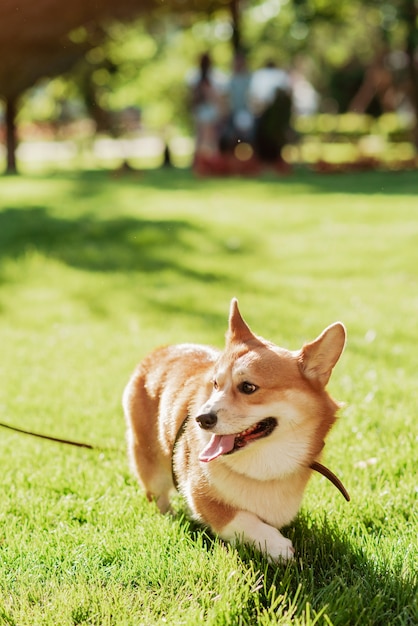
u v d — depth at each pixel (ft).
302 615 8.26
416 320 23.59
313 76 141.08
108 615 8.61
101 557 10.12
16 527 11.15
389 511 11.25
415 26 70.38
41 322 25.44
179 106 104.58
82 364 20.34
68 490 12.70
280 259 33.37
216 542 10.05
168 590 9.25
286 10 77.41
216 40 91.97
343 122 128.47
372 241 35.19
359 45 119.75
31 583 9.40
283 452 9.64
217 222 40.06
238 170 59.88
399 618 8.45
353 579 9.30
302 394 9.57
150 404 11.71
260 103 61.36
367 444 13.88
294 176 59.16
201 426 9.36
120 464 13.52
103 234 37.14
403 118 105.70
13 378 19.10
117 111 118.01
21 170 75.66
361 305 25.64
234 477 9.75
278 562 9.45
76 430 15.44
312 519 10.88
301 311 25.05
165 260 33.14
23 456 14.03
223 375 9.66
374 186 51.21
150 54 87.35
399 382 17.47
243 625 8.43
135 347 21.72
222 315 25.26
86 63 74.84
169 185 54.19
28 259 32.99
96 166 78.43
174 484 11.32
